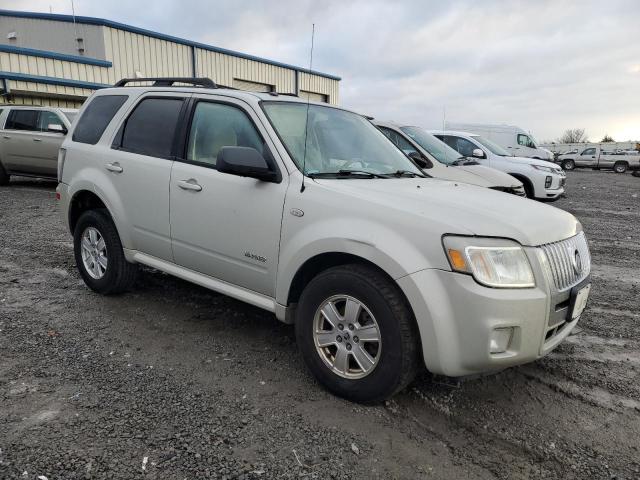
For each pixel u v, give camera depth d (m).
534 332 2.81
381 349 2.96
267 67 26.89
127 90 4.86
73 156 5.03
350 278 3.05
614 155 37.41
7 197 11.12
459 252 2.74
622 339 4.37
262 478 2.46
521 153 20.70
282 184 3.45
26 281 5.37
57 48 21.05
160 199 4.17
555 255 2.98
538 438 2.90
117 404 3.06
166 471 2.48
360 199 3.12
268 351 3.88
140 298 4.93
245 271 3.66
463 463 2.66
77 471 2.45
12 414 2.91
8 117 12.52
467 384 3.48
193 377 3.44
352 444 2.76
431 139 8.97
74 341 3.94
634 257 7.55
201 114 4.11
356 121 4.57
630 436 2.96
